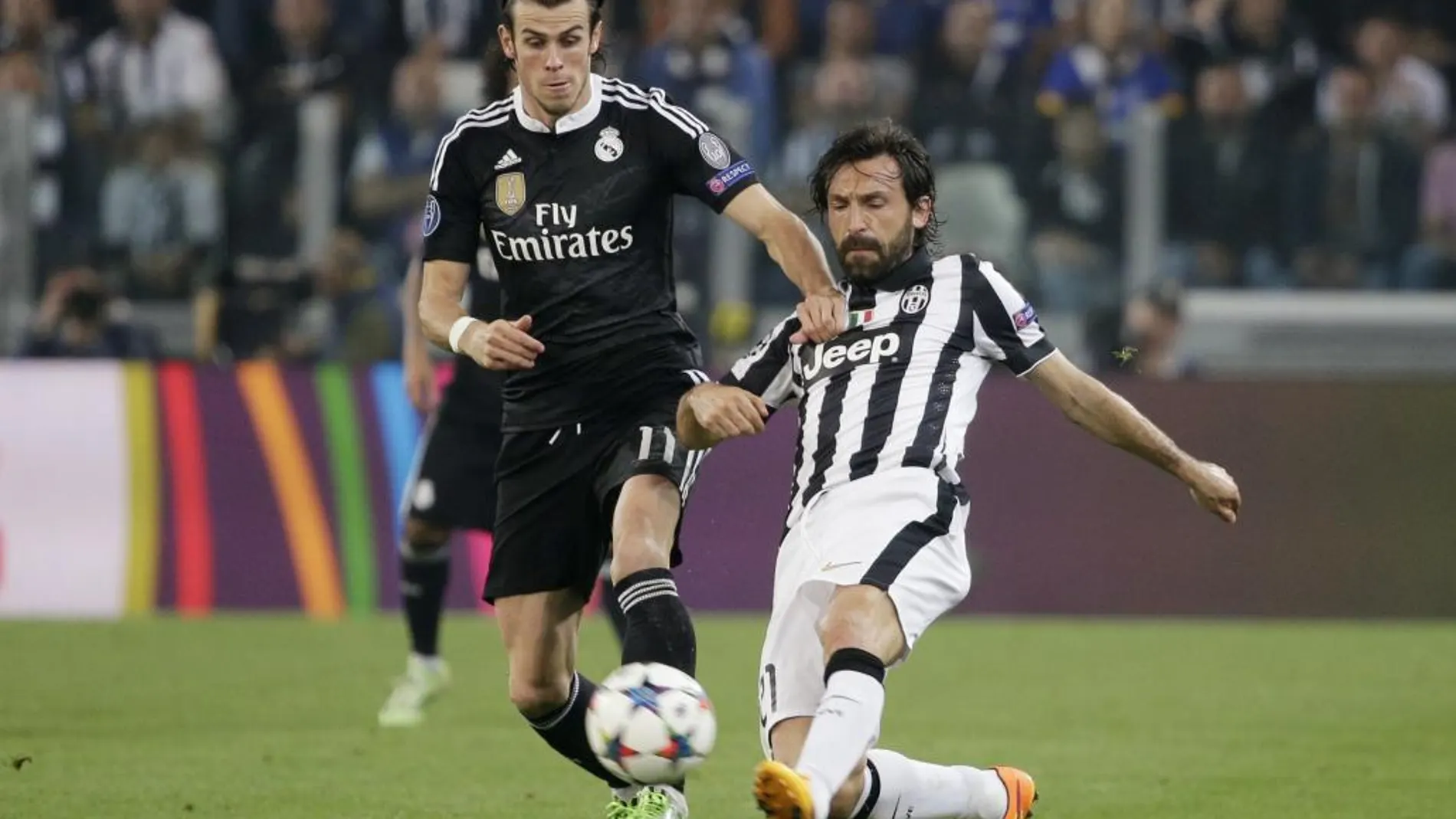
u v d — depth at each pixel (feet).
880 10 176.55
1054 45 172.76
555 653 58.13
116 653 107.04
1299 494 125.18
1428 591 124.98
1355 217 158.81
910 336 52.95
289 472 124.36
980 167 154.10
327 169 155.22
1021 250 152.76
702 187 57.31
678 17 162.81
